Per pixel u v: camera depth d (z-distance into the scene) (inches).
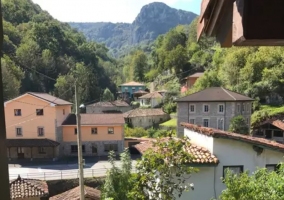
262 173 199.6
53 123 1013.2
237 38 40.4
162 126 1481.3
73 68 1681.8
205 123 1209.4
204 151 290.2
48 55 1446.9
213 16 54.2
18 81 1072.2
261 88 1370.6
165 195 233.3
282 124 981.8
